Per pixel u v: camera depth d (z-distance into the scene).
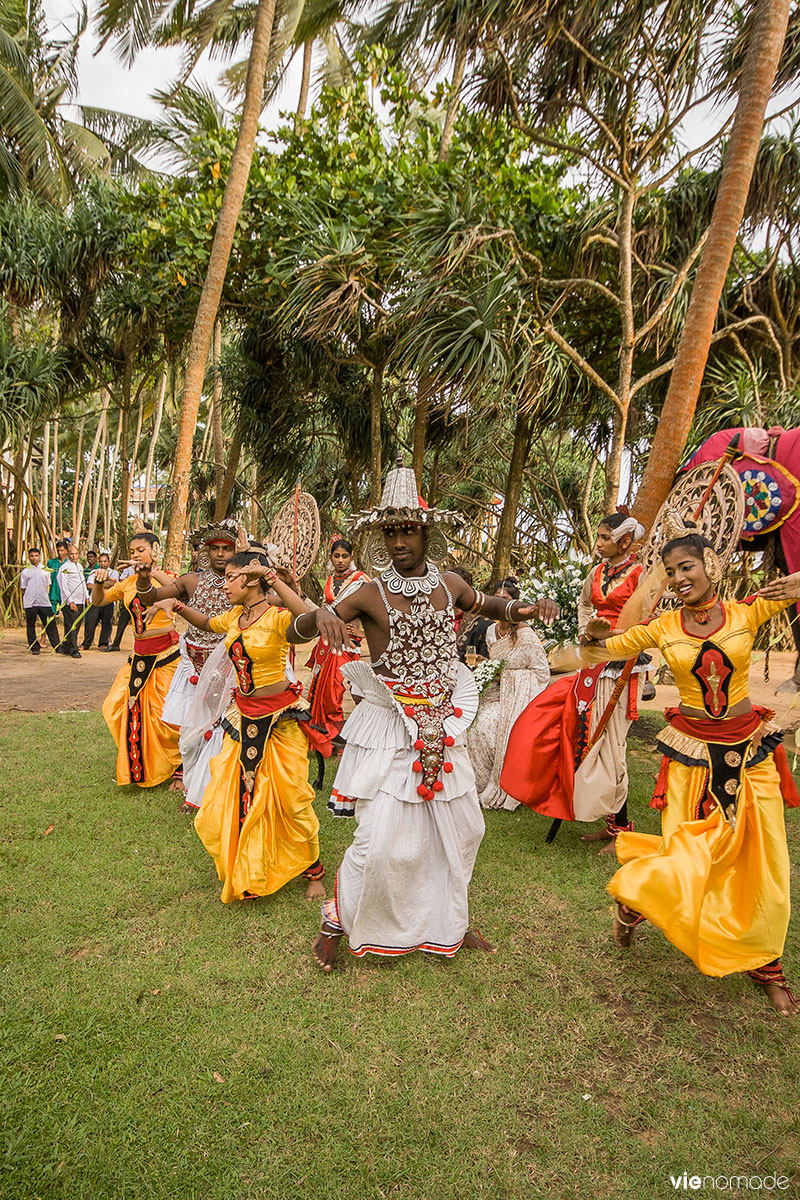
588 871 4.07
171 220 10.91
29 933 3.24
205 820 3.58
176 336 13.53
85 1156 2.08
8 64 15.55
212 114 12.80
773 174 8.55
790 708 3.99
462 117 9.75
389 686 2.93
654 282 8.91
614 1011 2.81
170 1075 2.39
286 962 3.09
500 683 5.44
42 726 7.00
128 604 5.17
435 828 3.02
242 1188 1.99
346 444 13.97
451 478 15.53
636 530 4.38
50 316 15.62
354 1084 2.38
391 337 10.93
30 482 21.86
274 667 3.57
